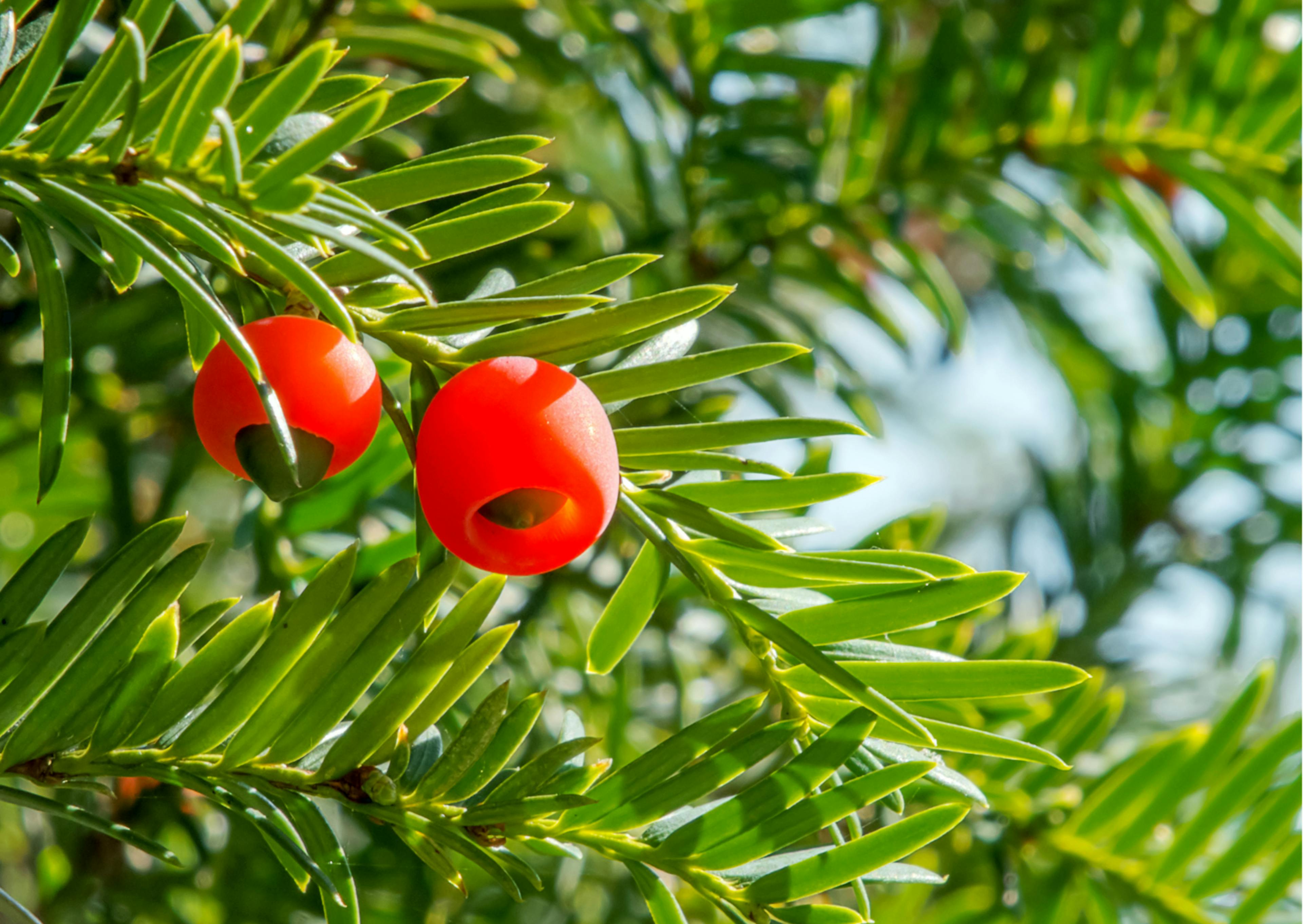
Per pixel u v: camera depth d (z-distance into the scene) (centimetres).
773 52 42
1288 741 37
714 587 34
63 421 33
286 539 38
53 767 33
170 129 32
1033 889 38
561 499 33
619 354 37
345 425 33
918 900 39
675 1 41
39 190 32
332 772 33
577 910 40
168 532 33
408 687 33
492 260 40
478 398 33
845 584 34
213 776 33
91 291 39
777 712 40
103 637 33
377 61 42
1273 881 37
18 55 33
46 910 39
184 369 40
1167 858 38
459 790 33
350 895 33
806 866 33
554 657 40
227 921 39
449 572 33
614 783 33
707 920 39
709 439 33
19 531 42
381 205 33
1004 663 33
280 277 33
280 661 33
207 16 37
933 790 36
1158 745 38
